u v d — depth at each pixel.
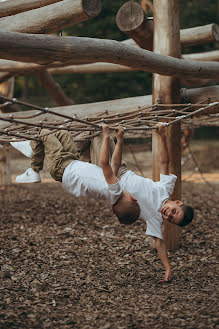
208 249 5.96
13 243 6.23
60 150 4.28
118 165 4.17
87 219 7.96
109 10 15.55
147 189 4.45
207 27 7.02
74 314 3.79
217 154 16.14
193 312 3.80
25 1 4.74
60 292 4.35
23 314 3.75
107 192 4.06
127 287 4.54
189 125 8.54
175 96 5.75
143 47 6.22
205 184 12.30
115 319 3.68
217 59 8.35
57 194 10.86
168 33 5.66
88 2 4.01
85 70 9.70
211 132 19.14
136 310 3.89
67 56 3.92
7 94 10.34
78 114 6.53
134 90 17.38
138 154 16.14
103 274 4.94
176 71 5.17
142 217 4.50
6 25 4.49
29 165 4.55
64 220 7.87
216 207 9.10
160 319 3.66
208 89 5.86
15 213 8.45
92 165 4.26
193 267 5.19
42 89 19.62
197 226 7.39
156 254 5.73
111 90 17.62
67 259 5.49
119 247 6.05
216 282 4.66
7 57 3.58
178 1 5.71
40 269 5.07
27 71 8.18
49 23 4.25
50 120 6.64
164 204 4.42
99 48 4.16
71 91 17.75
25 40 3.58
